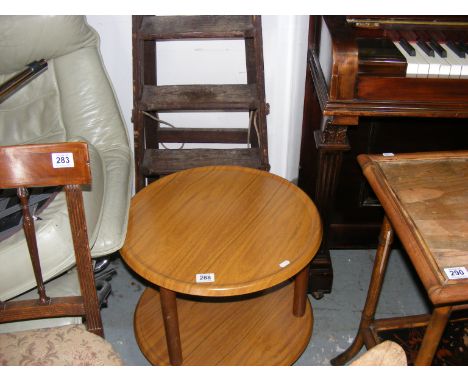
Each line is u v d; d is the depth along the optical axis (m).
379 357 0.87
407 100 1.30
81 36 1.42
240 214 1.41
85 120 1.51
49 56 1.43
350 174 1.73
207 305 1.63
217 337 1.53
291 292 1.66
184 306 1.62
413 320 1.41
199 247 1.31
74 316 1.19
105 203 1.36
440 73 1.28
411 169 1.18
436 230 1.01
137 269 1.26
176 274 1.24
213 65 1.80
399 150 1.70
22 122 1.49
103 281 1.43
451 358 1.36
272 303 1.63
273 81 1.83
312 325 1.57
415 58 1.29
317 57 1.49
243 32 1.54
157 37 1.54
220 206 1.44
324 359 1.56
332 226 1.84
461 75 1.28
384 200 1.10
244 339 1.53
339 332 1.63
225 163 1.69
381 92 1.29
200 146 1.96
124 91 1.83
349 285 1.78
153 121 1.81
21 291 1.20
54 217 1.19
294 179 2.05
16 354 1.03
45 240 1.16
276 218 1.40
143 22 1.59
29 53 1.36
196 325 1.57
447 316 1.00
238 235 1.34
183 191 1.50
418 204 1.08
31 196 1.28
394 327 1.40
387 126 1.65
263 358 1.48
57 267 1.19
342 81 1.26
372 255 1.89
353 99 1.29
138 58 1.57
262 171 1.58
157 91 1.64
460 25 1.34
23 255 1.16
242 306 1.62
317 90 1.39
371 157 1.22
